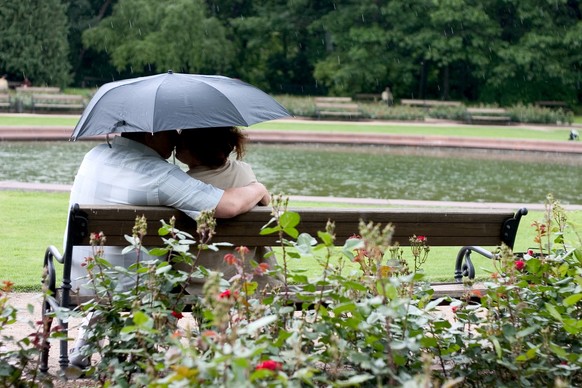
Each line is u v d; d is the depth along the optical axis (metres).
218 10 59.69
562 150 29.92
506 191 19.28
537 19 52.62
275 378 3.05
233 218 5.23
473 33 52.88
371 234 3.33
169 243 4.14
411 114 40.66
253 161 23.98
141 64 55.19
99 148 5.51
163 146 5.52
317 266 8.84
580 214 13.17
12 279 8.13
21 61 49.75
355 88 55.19
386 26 54.97
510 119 42.03
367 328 3.66
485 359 4.10
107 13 61.00
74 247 5.48
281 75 60.22
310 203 13.66
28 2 49.69
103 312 4.14
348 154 27.33
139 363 3.68
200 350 3.69
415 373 3.94
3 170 19.80
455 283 6.07
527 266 4.57
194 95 5.43
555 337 4.36
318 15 57.25
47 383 4.08
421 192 18.67
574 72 54.44
